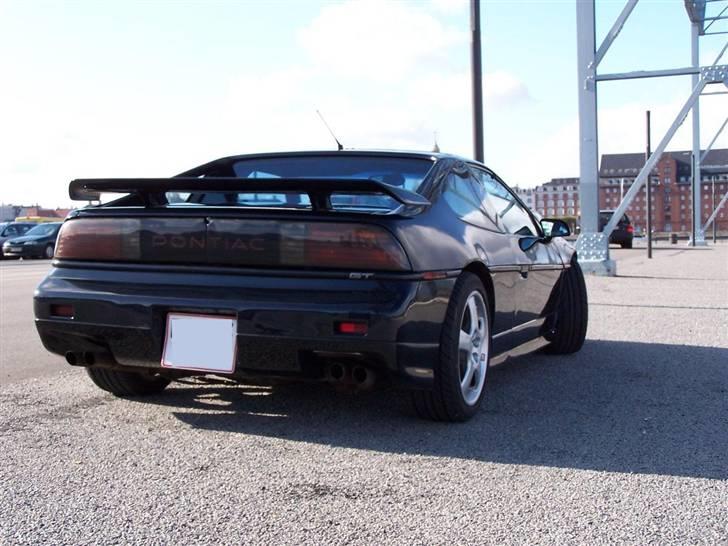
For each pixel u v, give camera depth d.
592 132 14.07
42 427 3.44
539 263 4.64
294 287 3.14
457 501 2.54
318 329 3.08
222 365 3.22
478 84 9.95
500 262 3.94
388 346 3.06
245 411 3.73
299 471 2.84
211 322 3.24
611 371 4.91
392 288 3.08
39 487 2.66
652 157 13.93
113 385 3.96
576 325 5.43
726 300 9.45
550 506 2.50
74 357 3.57
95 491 2.63
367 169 3.88
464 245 3.54
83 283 3.45
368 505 2.50
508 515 2.42
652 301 9.35
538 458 3.02
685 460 3.00
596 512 2.45
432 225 3.38
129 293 3.36
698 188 39.53
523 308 4.44
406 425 3.49
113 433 3.34
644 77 13.80
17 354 5.68
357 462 2.95
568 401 4.04
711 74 13.37
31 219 40.28
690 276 14.05
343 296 3.09
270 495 2.59
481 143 10.02
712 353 5.59
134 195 3.87
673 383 4.52
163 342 3.32
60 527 2.32
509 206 4.57
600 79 13.98
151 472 2.82
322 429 3.42
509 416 3.70
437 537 2.25
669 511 2.46
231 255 3.23
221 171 4.21
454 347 3.38
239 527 2.32
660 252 28.95
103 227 3.45
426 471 2.85
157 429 3.41
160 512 2.44
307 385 4.28
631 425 3.54
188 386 4.30
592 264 14.28
